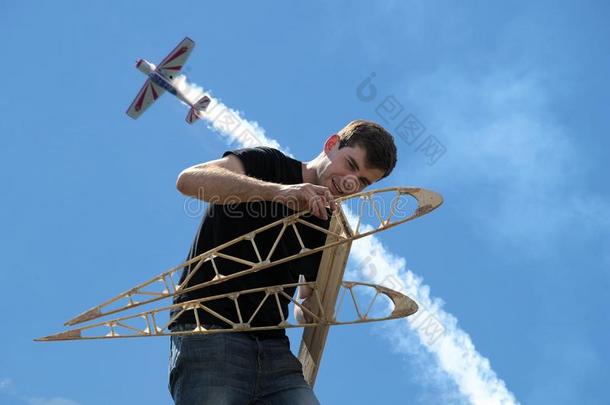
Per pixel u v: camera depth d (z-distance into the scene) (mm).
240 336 9422
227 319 9234
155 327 9562
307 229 9930
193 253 9680
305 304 10922
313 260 10344
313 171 10055
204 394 9055
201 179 8867
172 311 9773
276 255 9656
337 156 9867
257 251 8898
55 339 9422
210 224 9625
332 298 9891
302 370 10656
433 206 8594
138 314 9562
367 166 9797
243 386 9266
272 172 9750
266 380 9500
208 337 9281
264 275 9609
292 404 9422
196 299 9383
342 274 9656
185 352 9250
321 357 10438
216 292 9430
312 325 9992
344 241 8820
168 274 9195
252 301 9516
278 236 8906
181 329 9383
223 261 9438
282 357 9680
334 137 10039
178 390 9297
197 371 9203
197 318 9203
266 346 9586
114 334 9555
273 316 9664
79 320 9164
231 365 9219
